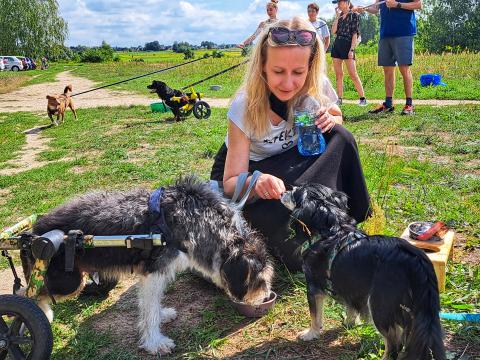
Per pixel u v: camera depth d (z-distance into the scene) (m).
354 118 3.83
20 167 3.23
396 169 2.27
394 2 3.64
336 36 4.48
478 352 1.08
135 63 17.59
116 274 1.19
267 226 1.40
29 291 1.08
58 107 4.83
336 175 1.41
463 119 3.57
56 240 1.07
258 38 1.31
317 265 1.09
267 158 1.45
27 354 1.16
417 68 7.98
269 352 1.14
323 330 1.21
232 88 7.23
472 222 1.74
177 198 1.20
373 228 1.55
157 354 1.17
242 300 1.24
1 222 2.12
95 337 1.25
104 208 1.19
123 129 4.25
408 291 0.93
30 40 24.06
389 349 0.97
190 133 3.82
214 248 1.19
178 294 1.45
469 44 18.34
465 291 1.32
